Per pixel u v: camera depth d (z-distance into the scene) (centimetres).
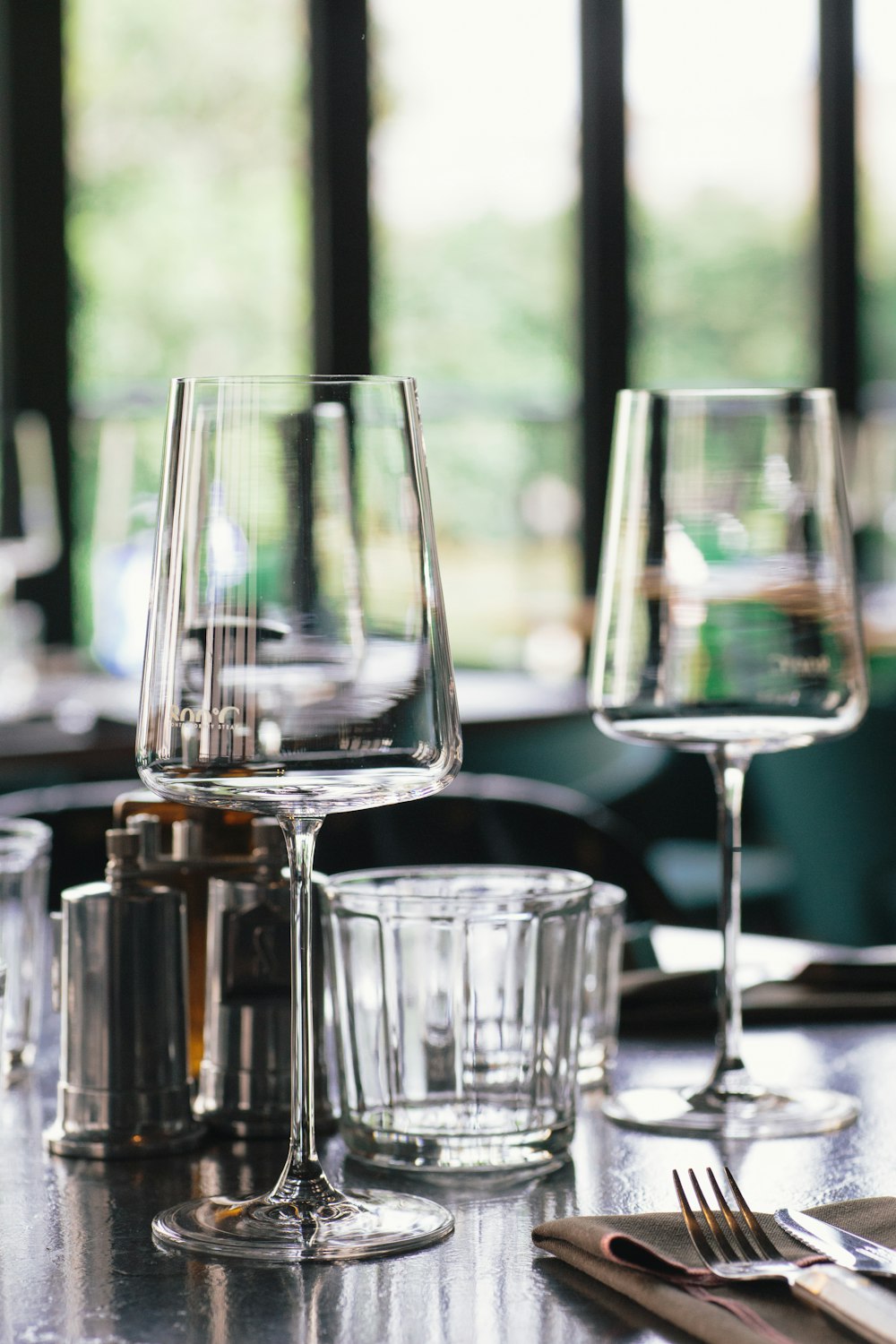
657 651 122
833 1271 78
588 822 220
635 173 809
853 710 123
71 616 662
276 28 710
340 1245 88
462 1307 81
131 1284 84
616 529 125
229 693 88
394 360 749
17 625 426
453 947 104
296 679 88
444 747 90
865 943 373
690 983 146
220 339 705
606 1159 106
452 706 91
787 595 121
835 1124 113
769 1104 117
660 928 181
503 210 771
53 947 111
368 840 220
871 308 888
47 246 662
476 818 222
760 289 848
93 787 223
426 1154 103
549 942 104
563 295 789
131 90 682
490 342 771
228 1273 86
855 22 869
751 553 121
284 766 88
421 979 104
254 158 708
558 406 788
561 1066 105
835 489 123
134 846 112
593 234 791
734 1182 88
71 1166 106
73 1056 109
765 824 418
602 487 795
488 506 772
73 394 671
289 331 721
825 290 868
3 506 449
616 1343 76
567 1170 104
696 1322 76
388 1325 79
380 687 89
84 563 668
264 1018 113
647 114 812
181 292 695
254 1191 100
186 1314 80
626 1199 98
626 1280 81
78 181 674
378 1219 93
